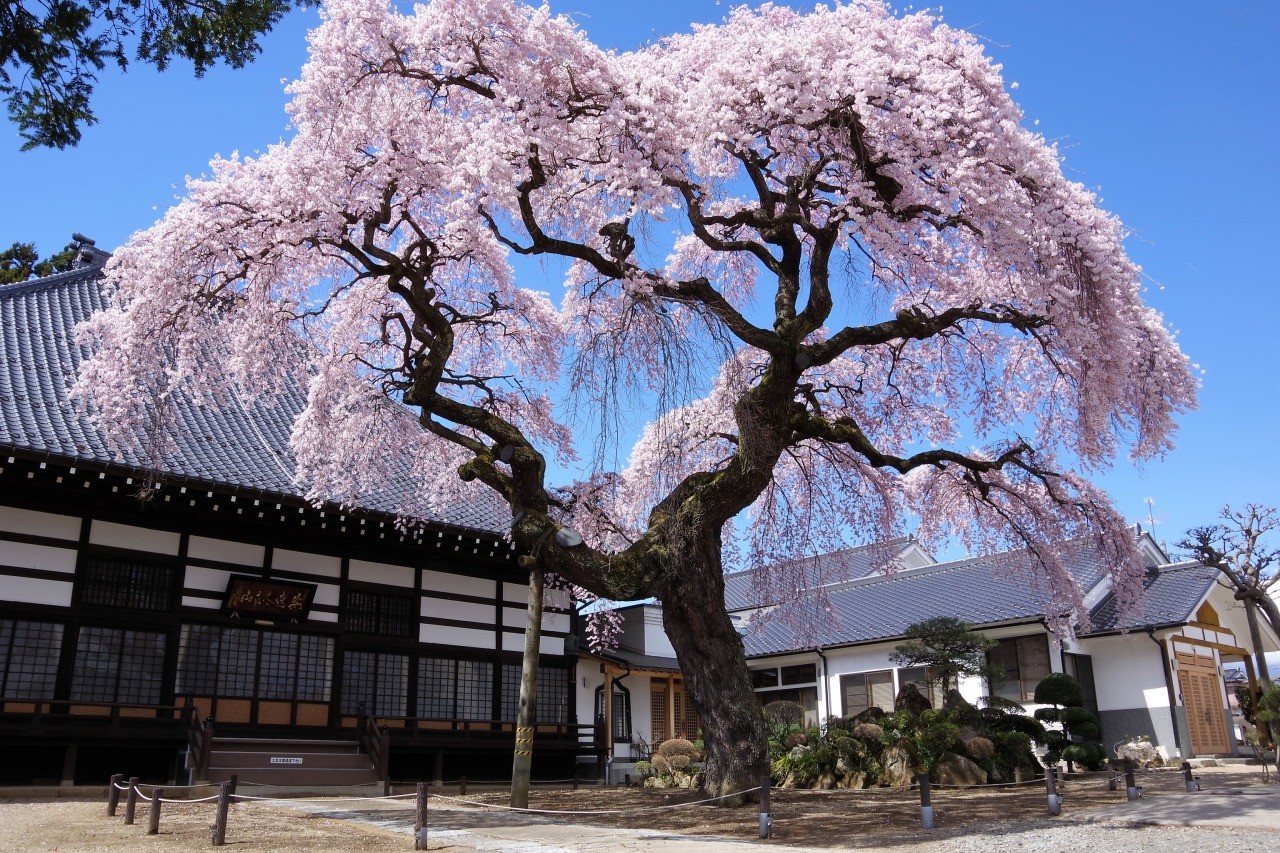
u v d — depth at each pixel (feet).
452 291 49.34
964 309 38.55
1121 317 35.19
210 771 42.45
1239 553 67.26
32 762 40.40
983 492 43.50
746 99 34.47
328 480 47.34
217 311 38.40
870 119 32.65
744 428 35.04
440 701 54.29
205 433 50.62
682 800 40.24
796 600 47.52
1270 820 28.84
